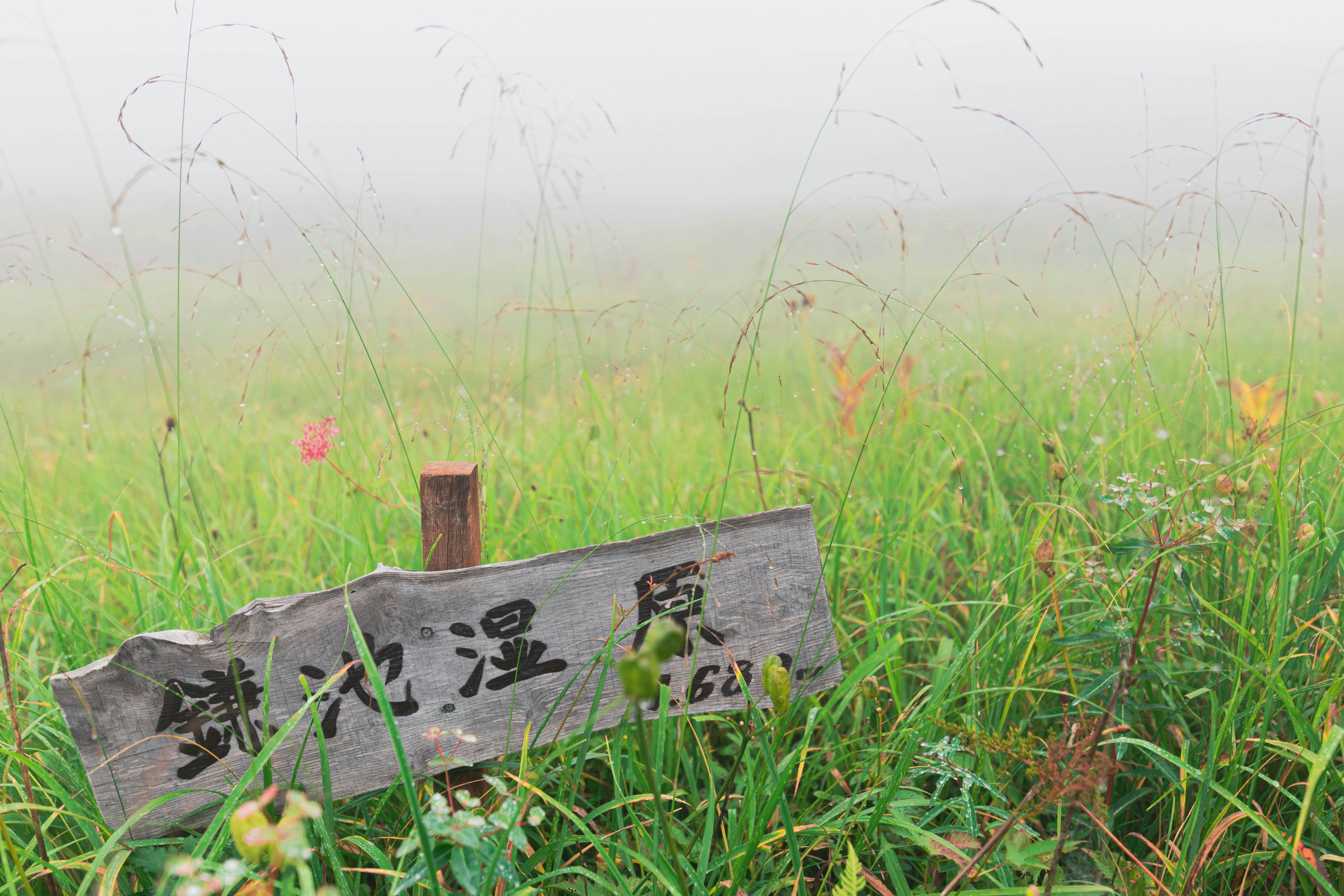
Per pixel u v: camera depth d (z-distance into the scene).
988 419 3.60
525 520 2.90
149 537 3.12
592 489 3.11
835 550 2.58
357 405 3.69
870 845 1.79
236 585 2.70
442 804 1.11
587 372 3.49
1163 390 3.66
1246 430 2.48
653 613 1.71
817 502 3.18
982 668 2.09
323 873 1.57
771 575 1.76
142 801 1.52
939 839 1.60
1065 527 2.57
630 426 3.96
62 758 1.79
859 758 2.00
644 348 3.49
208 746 1.54
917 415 3.90
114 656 1.45
